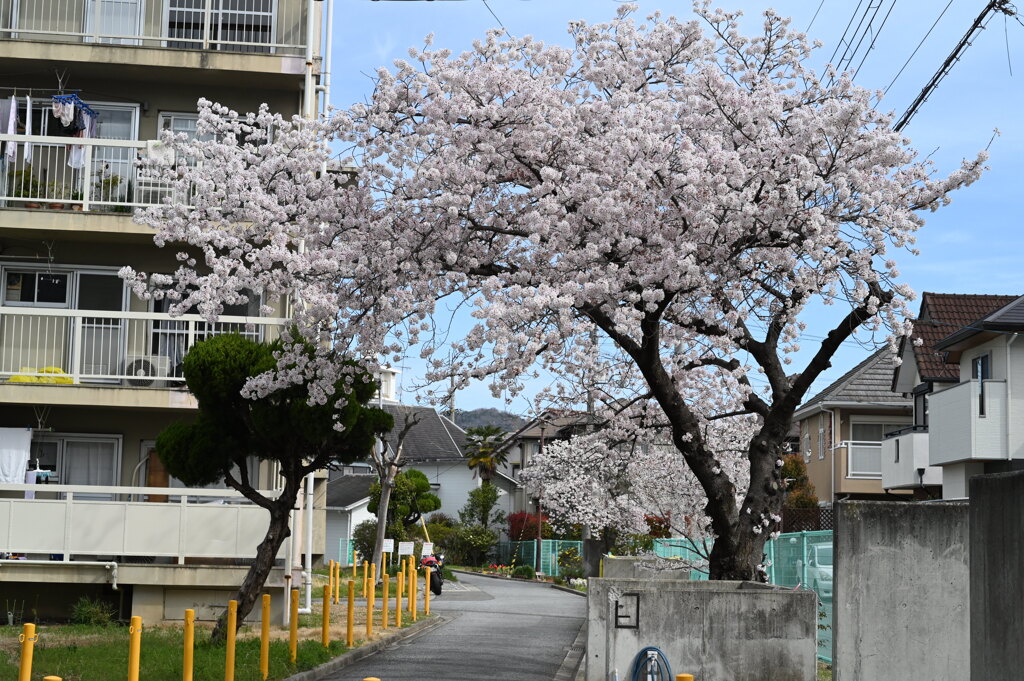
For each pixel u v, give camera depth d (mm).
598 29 12344
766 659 10266
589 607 10648
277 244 12406
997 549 6457
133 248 19656
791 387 12641
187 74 19625
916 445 29234
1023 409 23875
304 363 12883
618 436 15844
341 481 59844
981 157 11508
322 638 15023
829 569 14562
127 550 17375
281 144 12984
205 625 17188
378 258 11492
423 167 11273
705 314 12516
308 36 19531
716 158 11031
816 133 11375
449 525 58125
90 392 18250
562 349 12211
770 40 12500
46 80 19969
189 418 19562
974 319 29734
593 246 10719
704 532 21062
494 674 13695
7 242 19375
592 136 11836
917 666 9789
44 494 19344
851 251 11570
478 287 11930
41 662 12180
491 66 11508
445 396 11594
